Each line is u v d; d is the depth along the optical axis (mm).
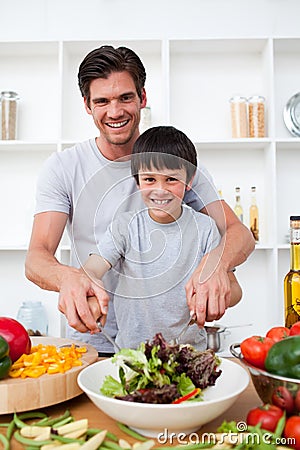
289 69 2514
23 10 2514
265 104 2441
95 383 853
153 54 2494
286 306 1176
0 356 865
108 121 1328
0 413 843
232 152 2494
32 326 2232
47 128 2504
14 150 2473
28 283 2486
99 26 2504
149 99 2498
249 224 2447
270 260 2357
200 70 2516
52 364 956
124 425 774
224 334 2145
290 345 735
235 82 2516
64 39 2357
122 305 941
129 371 819
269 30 2498
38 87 2510
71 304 957
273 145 2307
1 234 2492
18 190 2496
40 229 1402
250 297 2469
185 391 792
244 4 2502
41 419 857
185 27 2500
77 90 2486
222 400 703
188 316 940
